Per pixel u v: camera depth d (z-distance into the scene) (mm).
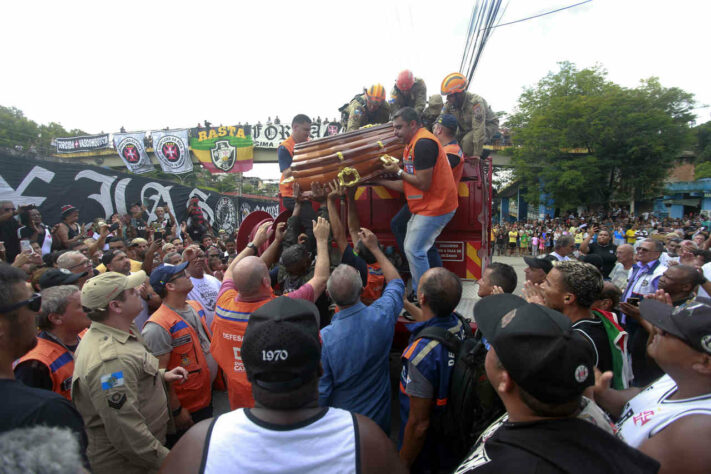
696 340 1345
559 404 1072
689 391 1401
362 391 2328
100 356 2057
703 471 1227
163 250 6398
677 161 42750
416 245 3420
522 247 24156
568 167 31203
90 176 8953
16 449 782
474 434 2061
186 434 1168
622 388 2287
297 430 1118
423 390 2148
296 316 1203
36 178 7730
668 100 31141
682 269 3344
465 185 4250
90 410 2119
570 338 1086
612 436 1062
